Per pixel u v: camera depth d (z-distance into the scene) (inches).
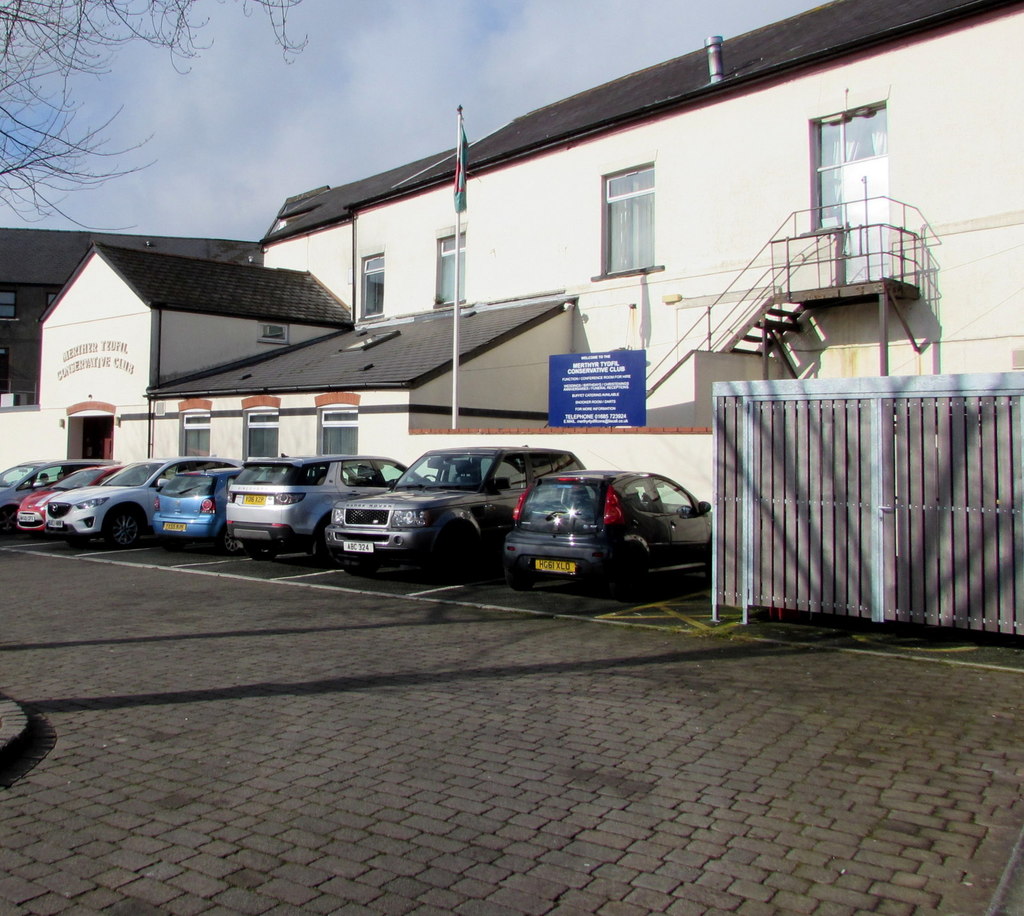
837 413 329.1
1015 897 142.5
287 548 545.0
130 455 991.6
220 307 992.9
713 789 190.2
